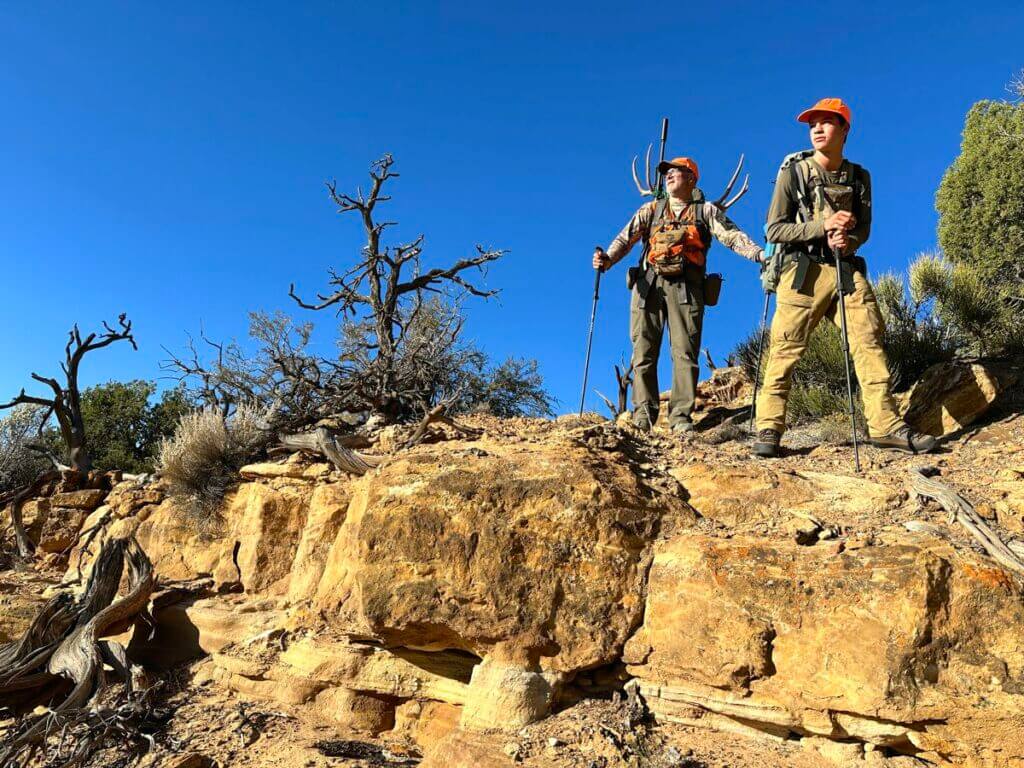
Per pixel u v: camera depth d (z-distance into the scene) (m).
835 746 3.99
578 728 4.37
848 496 4.95
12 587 8.94
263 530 7.27
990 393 6.41
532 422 7.07
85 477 10.98
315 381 10.80
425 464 5.34
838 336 8.26
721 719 4.32
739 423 7.92
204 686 6.37
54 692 6.70
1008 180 11.48
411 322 13.20
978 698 3.56
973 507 4.50
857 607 3.92
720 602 4.31
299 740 5.31
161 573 8.08
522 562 4.79
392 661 5.48
